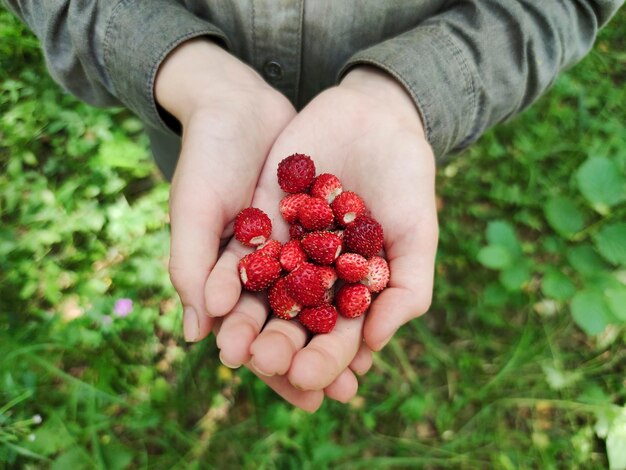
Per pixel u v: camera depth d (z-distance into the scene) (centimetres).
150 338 37
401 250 24
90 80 27
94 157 44
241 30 27
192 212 22
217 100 24
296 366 19
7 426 32
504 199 44
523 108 28
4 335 36
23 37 49
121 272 39
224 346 20
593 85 50
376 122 25
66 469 32
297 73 29
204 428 35
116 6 24
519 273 34
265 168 27
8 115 45
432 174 24
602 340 39
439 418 36
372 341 21
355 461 35
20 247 40
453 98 25
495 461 35
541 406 37
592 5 27
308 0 26
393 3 26
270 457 34
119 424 34
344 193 26
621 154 46
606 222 42
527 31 25
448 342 39
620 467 34
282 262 25
